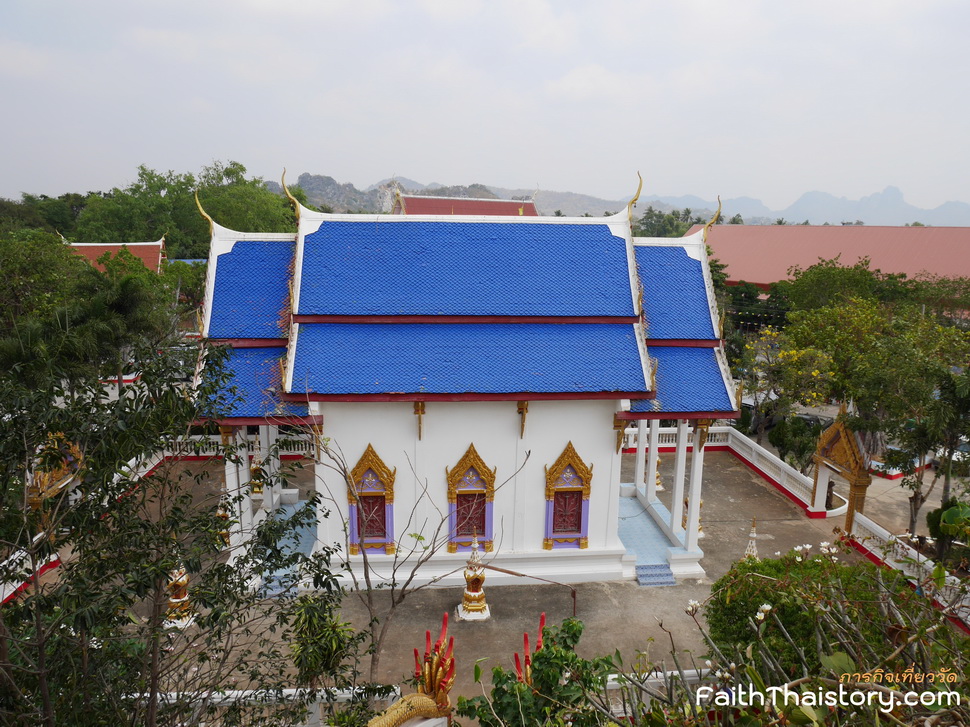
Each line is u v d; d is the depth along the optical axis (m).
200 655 11.66
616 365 24.52
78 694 10.25
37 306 36.22
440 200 94.81
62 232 98.31
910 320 37.53
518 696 11.67
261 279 25.80
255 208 82.06
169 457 11.59
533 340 24.92
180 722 11.79
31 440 9.68
